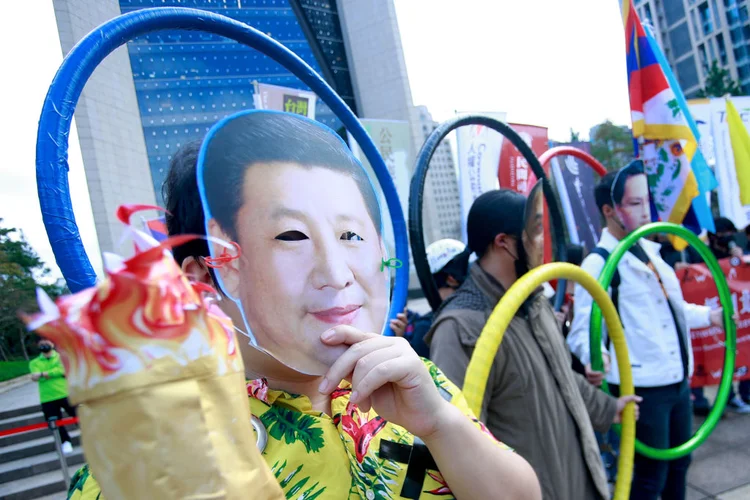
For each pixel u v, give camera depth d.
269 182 0.56
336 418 0.66
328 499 0.59
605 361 1.87
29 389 8.20
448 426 0.62
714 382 3.50
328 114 7.39
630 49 2.46
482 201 1.44
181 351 0.36
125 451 0.34
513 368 1.28
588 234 4.06
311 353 0.57
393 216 1.11
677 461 2.16
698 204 2.40
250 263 0.55
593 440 1.41
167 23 0.75
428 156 1.54
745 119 3.93
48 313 0.34
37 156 0.60
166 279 0.36
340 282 0.59
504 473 0.67
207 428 0.36
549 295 2.45
